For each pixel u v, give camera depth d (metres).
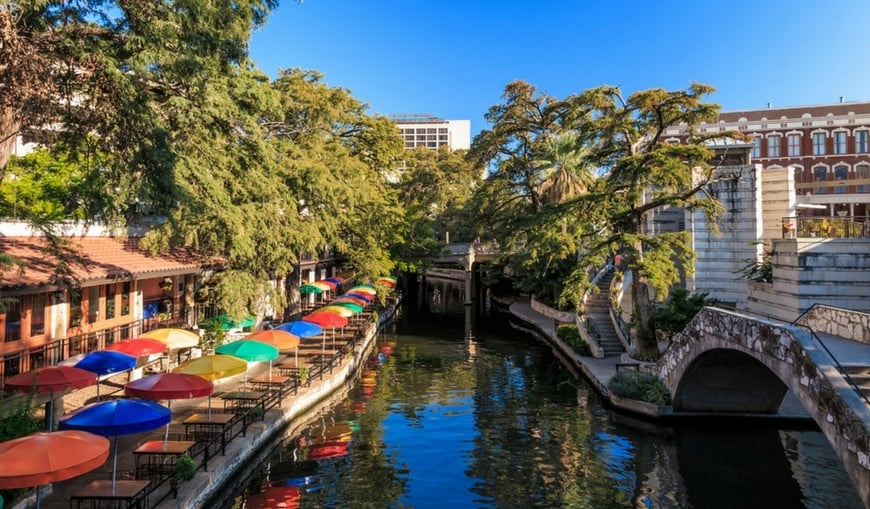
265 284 26.70
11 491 10.91
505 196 46.50
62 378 13.30
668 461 16.16
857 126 47.38
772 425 19.03
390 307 52.66
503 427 19.52
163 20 13.34
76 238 21.09
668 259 23.86
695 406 19.34
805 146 48.41
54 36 12.35
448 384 26.16
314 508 13.45
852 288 22.25
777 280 24.47
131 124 14.15
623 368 25.25
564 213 26.08
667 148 22.80
